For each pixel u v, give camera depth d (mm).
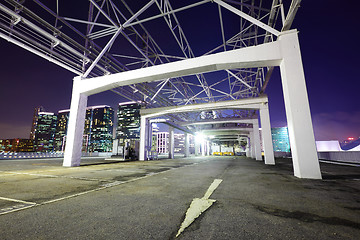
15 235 2205
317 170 7059
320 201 3799
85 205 3514
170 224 2580
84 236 2193
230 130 38531
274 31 8594
